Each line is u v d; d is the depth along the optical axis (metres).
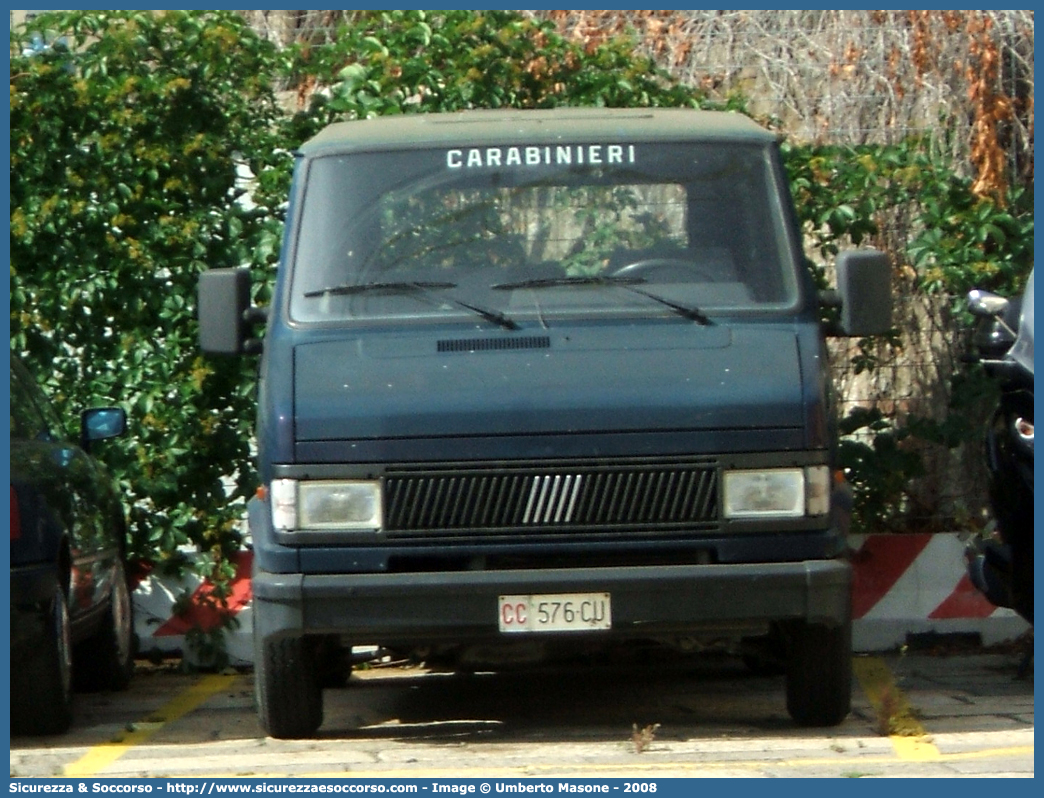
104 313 22.02
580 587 14.16
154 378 21.77
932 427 22.17
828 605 14.38
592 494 14.31
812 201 22.31
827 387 14.83
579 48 22.66
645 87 22.69
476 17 22.38
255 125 22.70
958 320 22.67
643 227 15.55
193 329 21.94
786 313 15.03
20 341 21.73
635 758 14.66
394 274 15.25
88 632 18.30
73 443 19.67
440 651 15.55
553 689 19.47
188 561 21.92
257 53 22.48
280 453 14.40
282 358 14.70
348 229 15.52
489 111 18.06
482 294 15.08
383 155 15.90
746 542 14.40
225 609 21.95
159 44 22.16
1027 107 23.59
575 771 14.04
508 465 14.29
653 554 14.50
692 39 23.97
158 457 21.64
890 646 21.98
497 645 15.30
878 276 15.29
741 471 14.40
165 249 21.84
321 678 16.47
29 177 21.70
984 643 21.95
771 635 16.66
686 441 14.37
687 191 15.68
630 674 20.77
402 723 17.05
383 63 22.16
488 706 18.20
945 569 22.09
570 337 14.73
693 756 14.70
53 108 21.64
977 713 17.02
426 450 14.29
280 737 16.05
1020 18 23.34
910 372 23.14
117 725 17.55
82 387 21.84
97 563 18.23
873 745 15.15
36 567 15.48
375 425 14.30
